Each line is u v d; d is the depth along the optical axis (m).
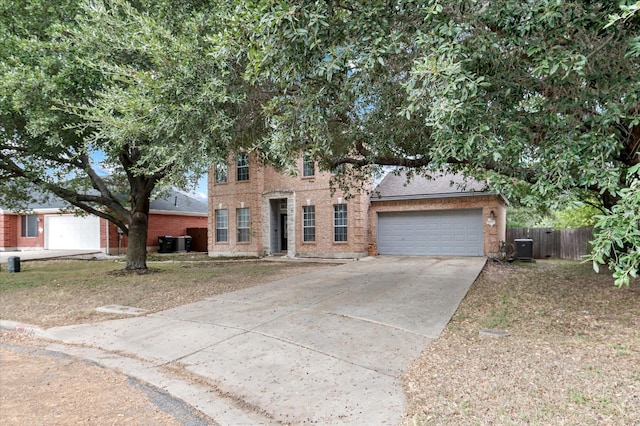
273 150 5.68
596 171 3.81
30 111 7.48
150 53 5.88
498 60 4.41
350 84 4.92
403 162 8.46
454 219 15.78
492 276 10.63
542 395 3.45
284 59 4.38
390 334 5.38
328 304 7.13
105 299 8.30
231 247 19.05
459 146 4.16
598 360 4.21
